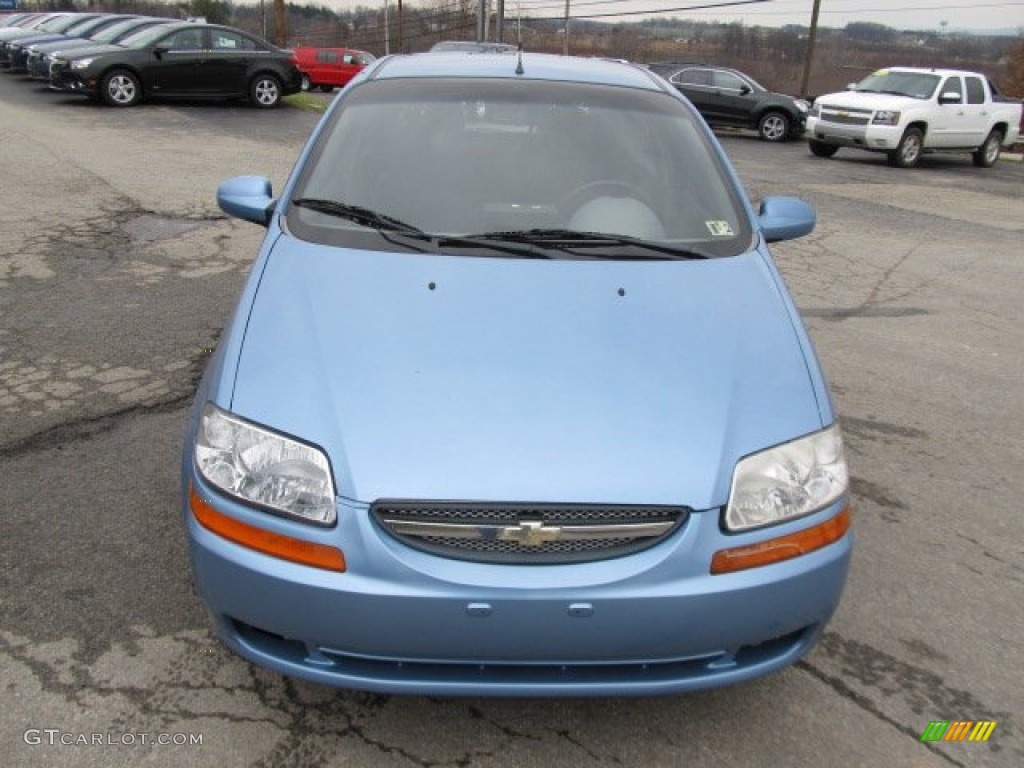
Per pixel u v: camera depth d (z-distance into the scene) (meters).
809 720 2.57
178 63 16.14
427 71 3.79
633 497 2.15
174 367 4.81
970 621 3.06
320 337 2.51
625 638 2.14
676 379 2.45
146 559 3.14
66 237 7.32
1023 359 5.89
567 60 4.19
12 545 3.19
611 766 2.37
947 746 2.50
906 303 7.13
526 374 2.41
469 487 2.13
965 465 4.28
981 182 15.20
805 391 2.50
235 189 3.60
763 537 2.21
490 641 2.12
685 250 3.07
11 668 2.60
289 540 2.15
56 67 15.59
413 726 2.48
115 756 2.32
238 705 2.52
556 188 3.28
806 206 3.63
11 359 4.84
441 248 2.96
